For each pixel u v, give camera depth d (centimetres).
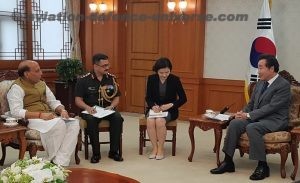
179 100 421
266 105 358
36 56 623
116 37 673
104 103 418
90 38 676
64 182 185
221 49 595
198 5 591
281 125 356
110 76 428
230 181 343
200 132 539
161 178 349
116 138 401
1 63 573
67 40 664
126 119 631
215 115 385
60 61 600
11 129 321
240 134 362
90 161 396
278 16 544
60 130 351
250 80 539
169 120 416
